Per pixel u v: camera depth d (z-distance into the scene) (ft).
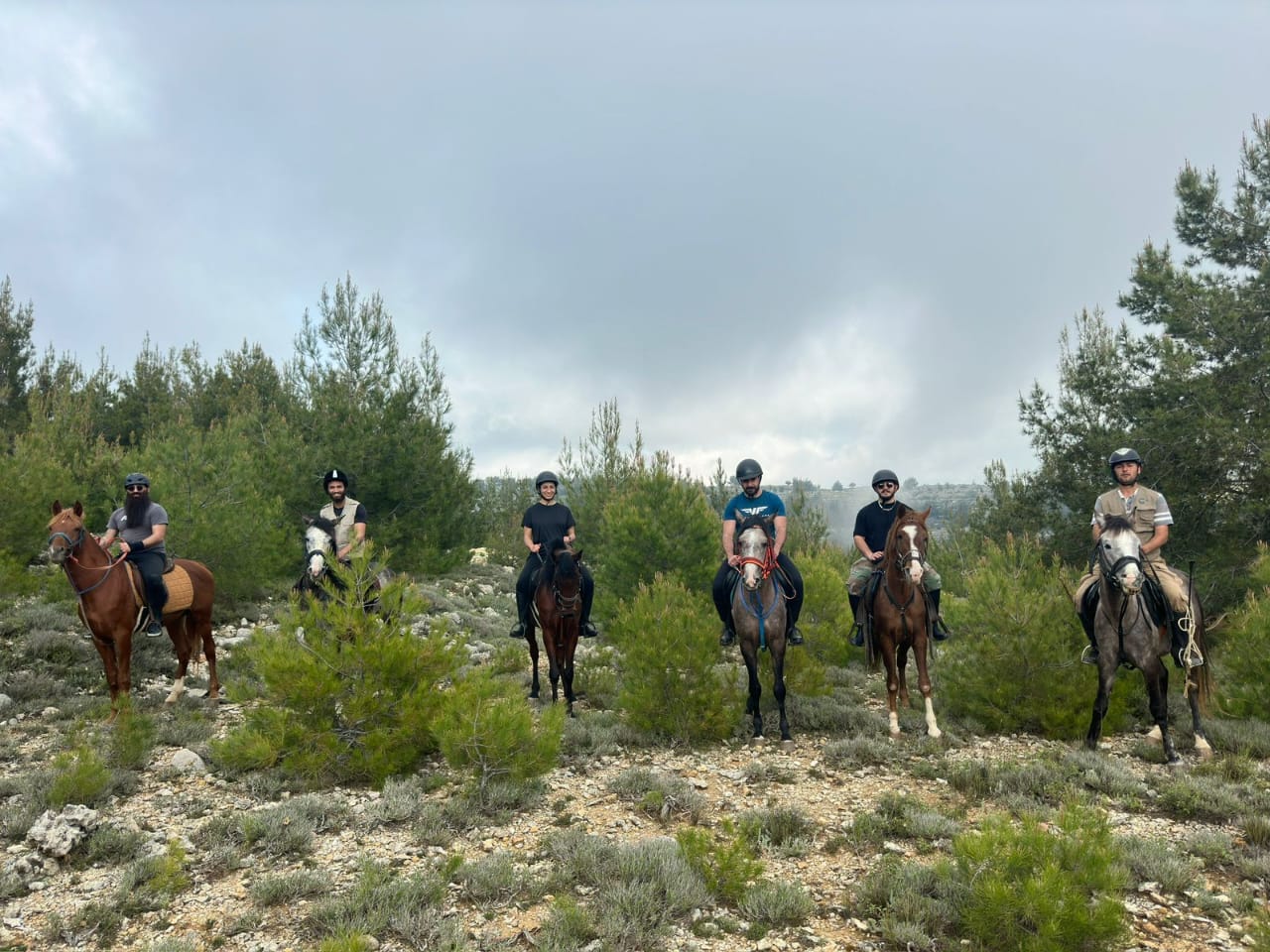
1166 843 17.01
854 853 17.16
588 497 67.26
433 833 17.87
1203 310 60.49
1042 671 26.55
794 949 13.44
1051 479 66.64
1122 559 22.41
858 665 37.52
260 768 22.18
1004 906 12.37
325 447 62.39
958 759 23.49
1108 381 64.49
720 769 23.30
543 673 36.37
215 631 40.06
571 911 13.69
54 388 91.45
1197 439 56.70
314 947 13.42
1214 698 27.94
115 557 27.78
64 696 28.58
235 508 44.55
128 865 16.49
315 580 25.67
